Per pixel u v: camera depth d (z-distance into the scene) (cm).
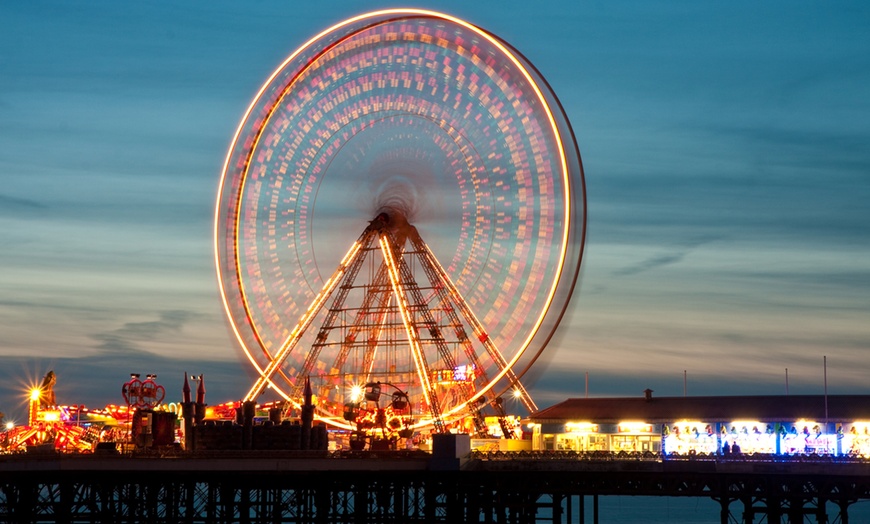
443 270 9375
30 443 10869
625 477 8550
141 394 10800
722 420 10706
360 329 9469
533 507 8862
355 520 8919
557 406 11325
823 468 8162
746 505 8356
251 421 9456
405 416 9431
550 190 9125
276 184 9819
